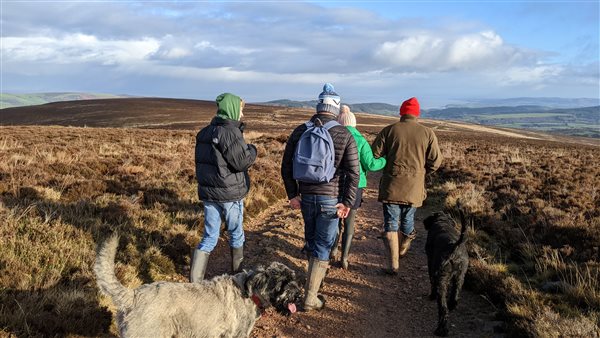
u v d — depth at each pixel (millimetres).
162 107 116500
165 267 7125
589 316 5574
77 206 8586
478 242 8820
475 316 6273
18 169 11547
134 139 24594
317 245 6105
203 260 6133
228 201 6148
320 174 5668
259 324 5945
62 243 6680
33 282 5633
